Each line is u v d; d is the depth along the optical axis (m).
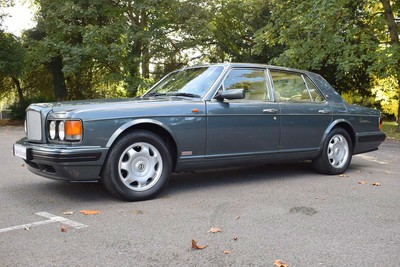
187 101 5.06
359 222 3.94
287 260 2.99
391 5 15.28
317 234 3.57
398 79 14.05
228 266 2.88
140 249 3.18
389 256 3.08
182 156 4.96
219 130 5.20
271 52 22.48
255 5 18.73
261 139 5.60
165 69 25.12
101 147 4.41
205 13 21.67
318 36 13.74
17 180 5.88
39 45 23.34
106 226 3.75
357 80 22.39
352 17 13.97
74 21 22.62
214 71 5.54
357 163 7.84
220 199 4.80
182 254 3.09
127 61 22.25
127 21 22.39
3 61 22.36
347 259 3.02
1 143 11.69
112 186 4.52
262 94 5.73
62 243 3.30
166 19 21.78
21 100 26.67
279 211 4.29
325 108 6.34
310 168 7.01
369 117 6.99
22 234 3.51
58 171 4.36
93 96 28.39
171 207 4.42
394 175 6.49
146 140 4.71
